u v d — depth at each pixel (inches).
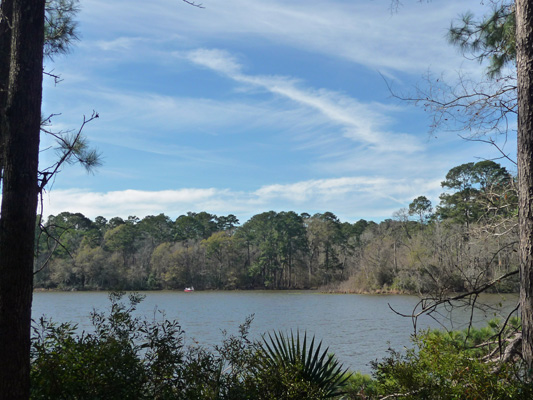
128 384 145.7
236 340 179.0
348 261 3474.4
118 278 3019.2
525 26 171.6
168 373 152.7
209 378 159.2
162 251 3408.0
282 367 181.2
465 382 153.7
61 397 140.9
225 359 172.7
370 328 1149.1
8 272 134.6
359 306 1916.8
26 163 141.6
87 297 2368.4
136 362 153.5
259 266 3481.8
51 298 2281.0
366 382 246.1
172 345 160.2
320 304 2101.4
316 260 3656.5
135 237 3629.4
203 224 4146.2
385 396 185.5
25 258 137.6
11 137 141.4
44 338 155.6
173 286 3368.6
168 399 147.7
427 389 161.0
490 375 152.6
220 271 3518.7
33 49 147.4
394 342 869.2
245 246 3727.9
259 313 1665.8
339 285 3218.5
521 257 166.7
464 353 173.9
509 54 231.8
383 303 2005.4
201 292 3193.9
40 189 150.9
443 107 224.8
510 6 228.5
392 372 175.8
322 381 201.2
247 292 3216.0
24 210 139.1
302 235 3609.7
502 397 142.6
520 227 168.7
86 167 220.2
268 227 3646.7
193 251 3494.1
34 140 144.8
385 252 2564.0
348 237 3740.2
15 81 144.0
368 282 2743.6
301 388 172.9
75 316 1196.5
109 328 166.1
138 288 3181.6
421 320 754.2
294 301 2332.7
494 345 235.9
